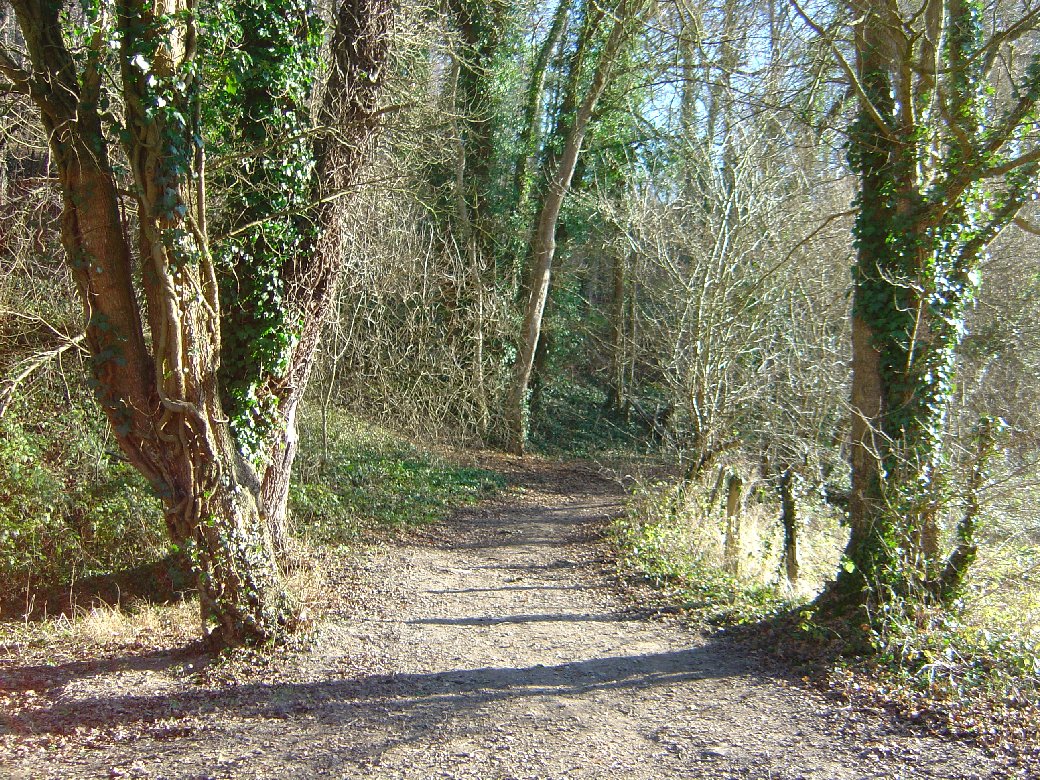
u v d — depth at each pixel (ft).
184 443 22.13
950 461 24.41
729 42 41.60
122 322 21.68
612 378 94.89
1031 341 44.32
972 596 22.88
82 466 38.47
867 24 24.41
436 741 17.53
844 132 25.93
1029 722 17.17
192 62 20.81
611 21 68.90
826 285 47.98
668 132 68.49
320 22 27.50
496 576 36.29
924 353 23.56
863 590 23.12
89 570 36.14
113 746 17.52
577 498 61.87
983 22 27.22
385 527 46.37
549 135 84.02
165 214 20.77
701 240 52.03
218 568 23.04
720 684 21.09
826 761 16.12
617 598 31.71
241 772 16.07
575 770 15.99
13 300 38.06
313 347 32.24
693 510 39.91
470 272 71.46
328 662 23.25
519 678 21.89
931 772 15.42
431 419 68.69
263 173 26.78
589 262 93.35
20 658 24.82
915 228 23.65
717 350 46.73
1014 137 23.40
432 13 59.57
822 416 45.06
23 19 20.47
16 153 39.34
